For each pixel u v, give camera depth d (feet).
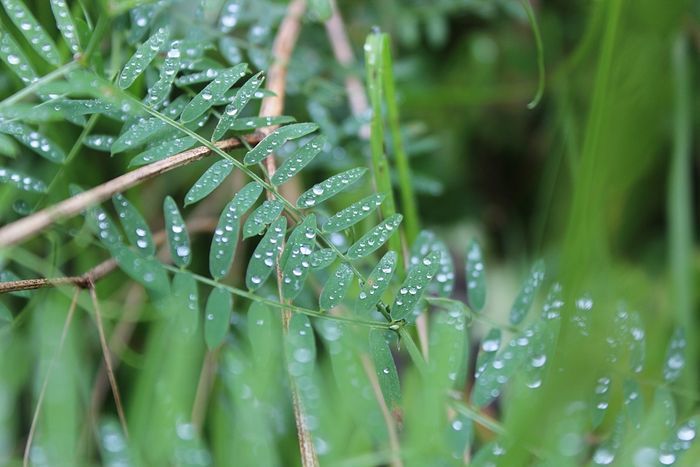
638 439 1.74
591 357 1.69
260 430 1.67
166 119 1.72
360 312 1.69
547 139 2.74
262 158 1.72
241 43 2.02
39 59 1.95
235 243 1.71
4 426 1.88
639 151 1.87
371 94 1.92
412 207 1.97
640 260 2.29
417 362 1.69
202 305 2.11
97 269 1.80
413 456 1.64
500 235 2.78
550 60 2.70
